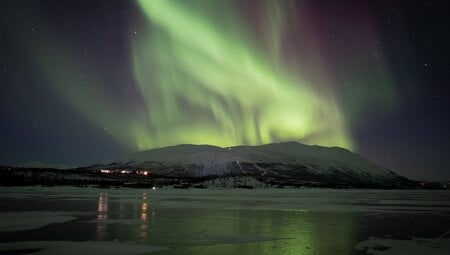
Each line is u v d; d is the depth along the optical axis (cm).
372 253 1625
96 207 3719
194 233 2120
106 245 1742
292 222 2694
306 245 1792
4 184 8200
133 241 1853
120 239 1905
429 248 1745
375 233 2195
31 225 2389
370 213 3500
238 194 7812
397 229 2375
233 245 1778
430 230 2338
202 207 3969
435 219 2986
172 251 1625
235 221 2716
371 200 6016
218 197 6256
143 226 2395
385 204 4931
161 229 2266
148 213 3225
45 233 2077
